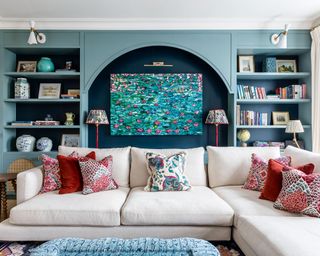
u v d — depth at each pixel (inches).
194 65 171.2
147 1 129.1
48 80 170.1
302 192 81.7
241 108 173.3
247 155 119.4
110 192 104.7
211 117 157.2
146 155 114.7
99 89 169.9
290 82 173.8
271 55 170.4
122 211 89.7
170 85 168.2
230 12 142.5
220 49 153.9
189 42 153.4
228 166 117.9
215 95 171.8
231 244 95.5
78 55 170.2
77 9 138.0
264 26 153.9
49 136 171.3
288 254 56.0
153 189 106.7
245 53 165.2
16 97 157.0
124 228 90.1
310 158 99.8
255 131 173.8
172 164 110.1
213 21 151.6
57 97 166.2
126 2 130.0
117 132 168.1
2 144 154.6
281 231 66.8
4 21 150.4
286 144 167.8
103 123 153.2
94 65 152.9
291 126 147.5
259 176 107.7
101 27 152.9
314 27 151.3
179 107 168.7
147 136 172.1
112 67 169.8
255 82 173.6
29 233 89.8
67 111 171.3
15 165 154.6
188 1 129.4
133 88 167.6
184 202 93.0
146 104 167.8
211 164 120.9
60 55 169.9
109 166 111.3
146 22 151.6
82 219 88.7
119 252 58.2
